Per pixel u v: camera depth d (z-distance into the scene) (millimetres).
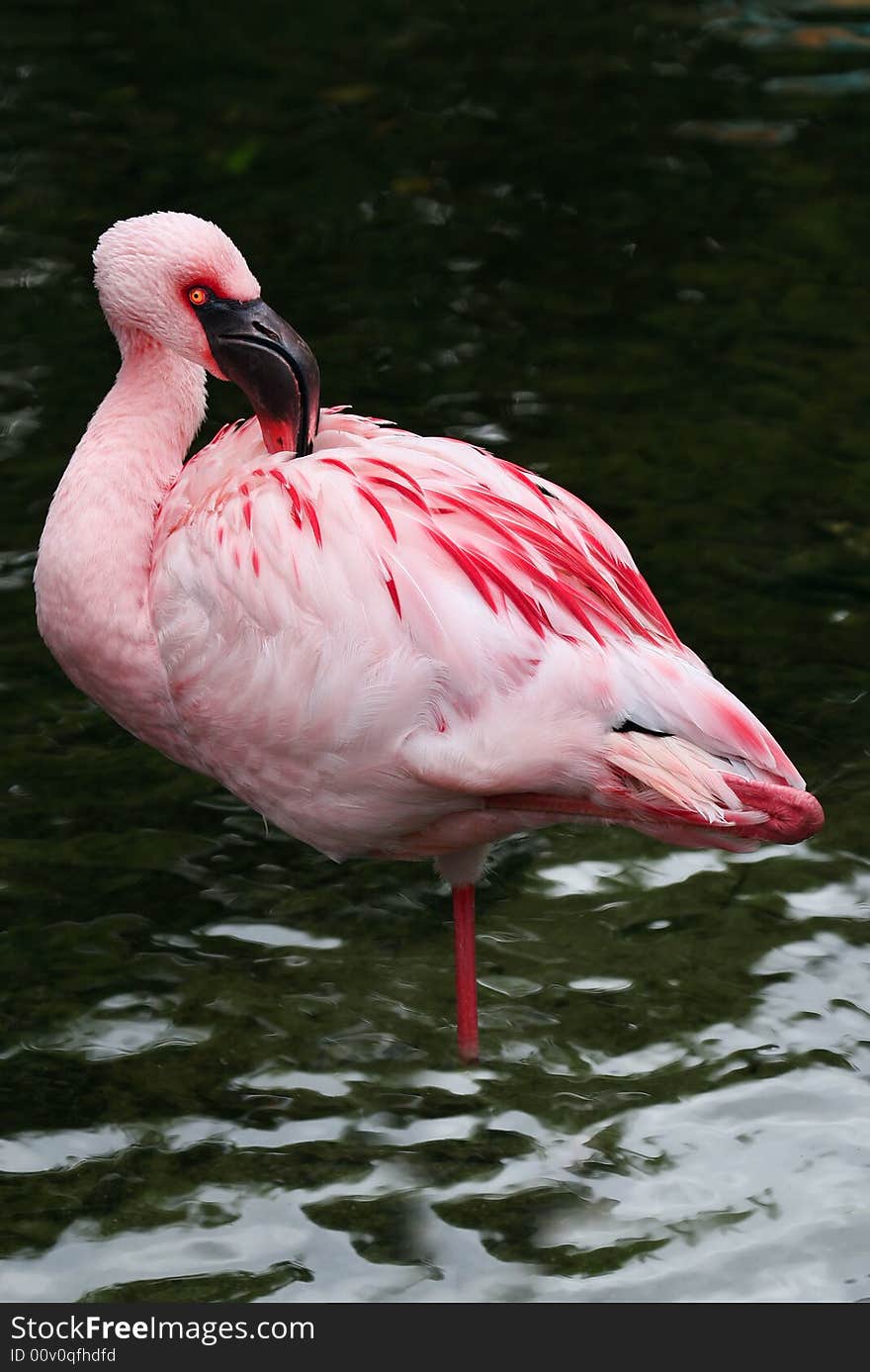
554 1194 6734
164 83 17141
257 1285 6324
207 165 15633
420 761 6695
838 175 15648
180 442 7859
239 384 7605
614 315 13742
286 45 18031
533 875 8711
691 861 8789
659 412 12523
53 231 14547
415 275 14180
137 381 7793
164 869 8727
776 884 8570
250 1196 6750
